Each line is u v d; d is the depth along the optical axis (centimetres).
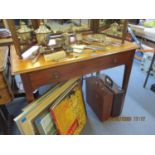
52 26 129
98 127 139
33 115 98
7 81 101
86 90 159
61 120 113
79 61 99
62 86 120
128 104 166
